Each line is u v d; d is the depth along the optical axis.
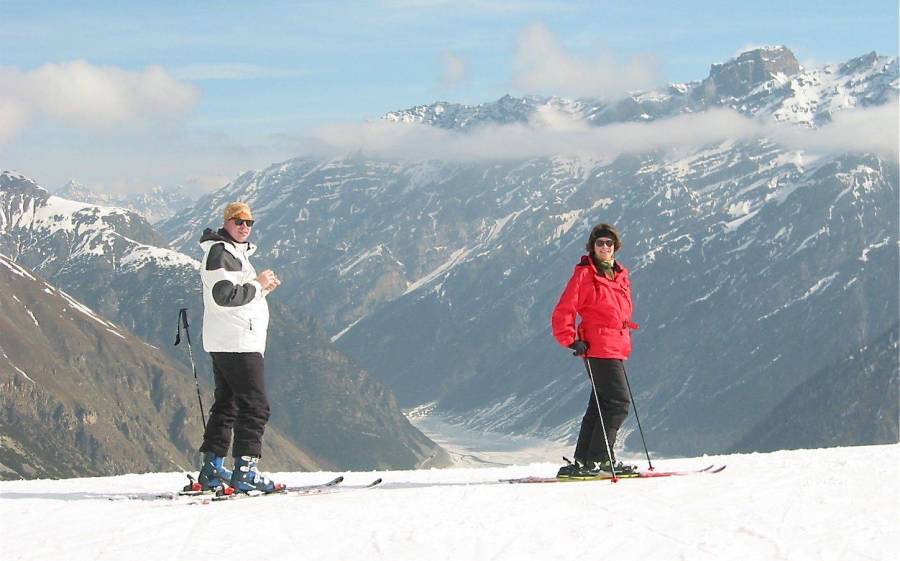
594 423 11.11
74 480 13.55
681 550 7.02
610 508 8.45
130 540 7.73
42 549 7.56
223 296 10.45
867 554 6.80
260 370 10.69
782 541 7.18
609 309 11.06
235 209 10.66
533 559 6.92
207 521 8.35
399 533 7.70
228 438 10.84
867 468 10.09
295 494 10.37
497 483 10.74
